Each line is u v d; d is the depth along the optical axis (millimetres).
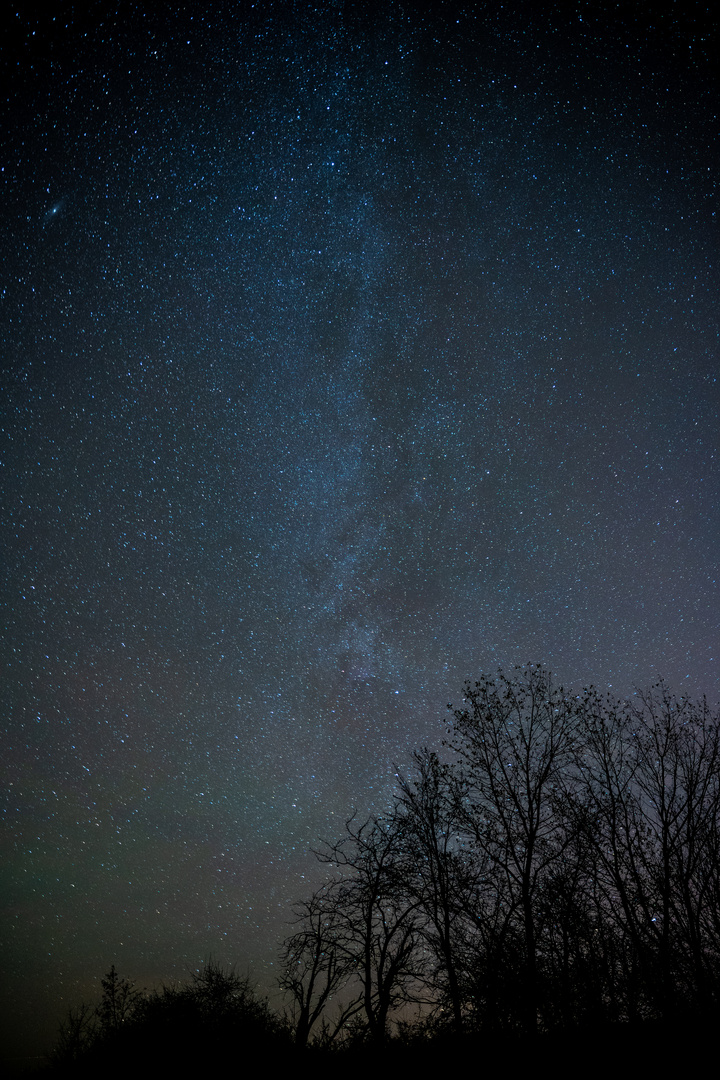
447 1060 12406
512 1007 12297
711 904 12070
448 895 14016
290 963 14844
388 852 15094
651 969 11766
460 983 13086
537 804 14641
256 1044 14195
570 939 12602
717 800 13344
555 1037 11844
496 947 12867
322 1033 14086
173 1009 15125
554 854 13914
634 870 12922
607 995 11945
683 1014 11117
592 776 14688
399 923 14445
